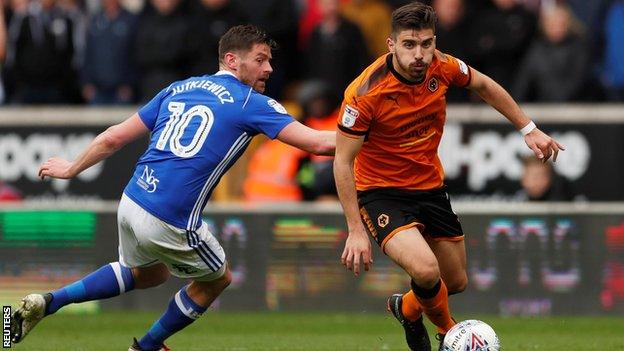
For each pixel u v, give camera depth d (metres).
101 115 46.78
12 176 47.09
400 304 27.45
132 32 50.47
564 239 43.69
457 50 48.62
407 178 26.30
